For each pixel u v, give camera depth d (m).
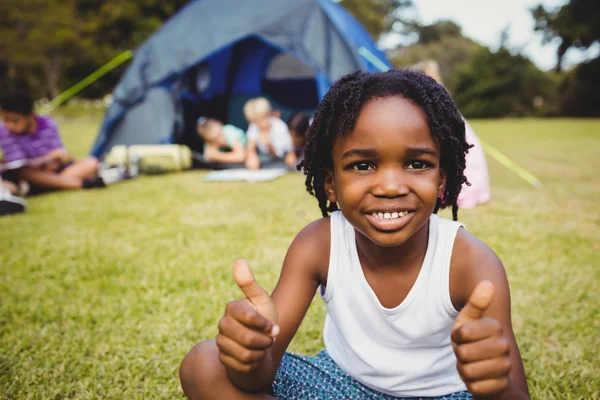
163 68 6.06
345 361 1.21
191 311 2.05
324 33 5.51
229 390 0.99
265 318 0.86
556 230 3.24
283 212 3.84
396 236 0.98
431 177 0.98
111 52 28.30
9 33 24.77
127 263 2.67
